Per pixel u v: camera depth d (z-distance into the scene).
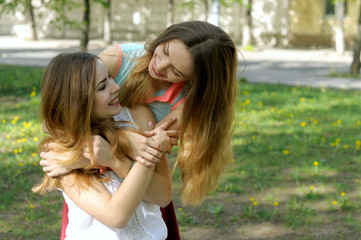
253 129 7.16
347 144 6.59
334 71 16.00
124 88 1.95
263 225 4.10
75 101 1.66
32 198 4.50
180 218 4.18
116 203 1.69
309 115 8.39
